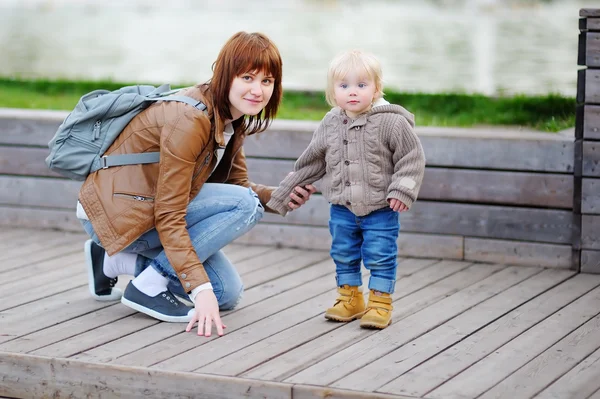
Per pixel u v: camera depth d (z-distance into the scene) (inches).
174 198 133.7
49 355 127.1
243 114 137.2
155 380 121.0
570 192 173.0
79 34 517.7
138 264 148.0
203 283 134.0
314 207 189.0
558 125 205.2
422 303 153.0
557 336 135.4
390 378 118.3
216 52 439.2
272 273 173.0
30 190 204.2
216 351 128.9
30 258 182.5
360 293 145.2
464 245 180.9
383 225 137.6
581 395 113.2
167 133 132.3
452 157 178.4
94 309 149.5
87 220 142.3
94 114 137.9
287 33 519.8
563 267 175.2
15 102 261.7
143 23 581.6
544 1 752.3
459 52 418.9
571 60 377.1
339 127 138.0
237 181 153.2
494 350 129.4
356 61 133.7
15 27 552.7
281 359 125.6
